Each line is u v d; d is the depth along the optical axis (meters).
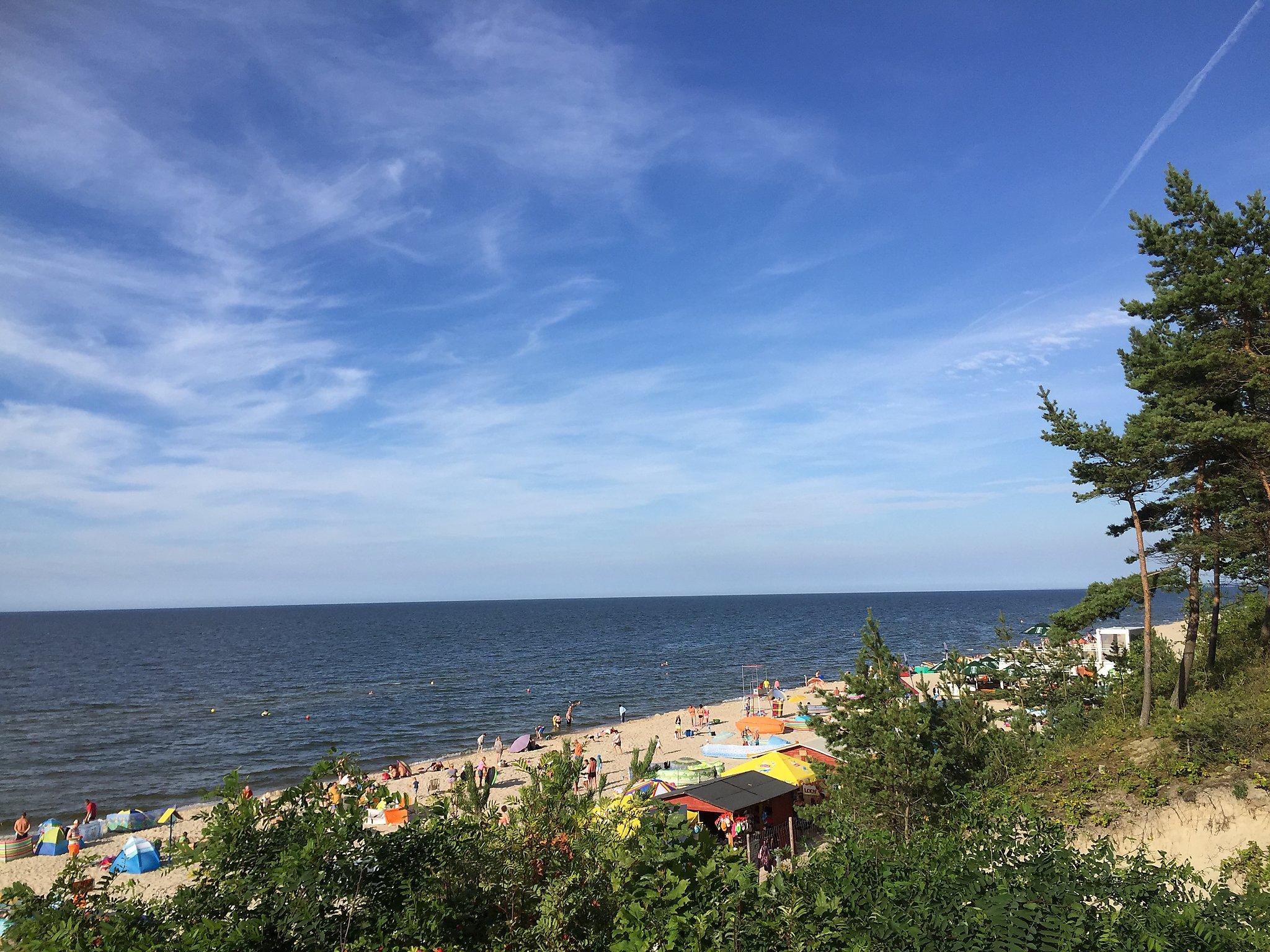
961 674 20.12
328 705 68.75
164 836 31.12
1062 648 26.47
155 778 43.91
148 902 4.91
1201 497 18.17
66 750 51.38
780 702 58.56
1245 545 18.44
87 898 4.75
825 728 17.14
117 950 4.25
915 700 17.19
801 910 5.10
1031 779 16.19
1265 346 18.77
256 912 4.72
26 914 4.55
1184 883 5.93
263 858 4.95
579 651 118.69
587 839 5.64
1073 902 5.14
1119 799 14.41
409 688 79.50
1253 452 17.81
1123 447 18.17
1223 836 12.64
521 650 122.88
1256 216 19.20
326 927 4.76
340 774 5.59
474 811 5.90
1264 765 13.65
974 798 8.23
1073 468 19.30
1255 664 20.72
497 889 5.44
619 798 6.22
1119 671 24.28
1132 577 19.25
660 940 4.95
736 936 4.91
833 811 15.11
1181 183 20.17
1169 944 4.91
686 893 5.22
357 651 125.31
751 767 26.41
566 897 5.25
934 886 5.49
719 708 62.28
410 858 5.41
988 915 4.99
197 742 53.53
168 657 121.06
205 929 4.35
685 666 97.00
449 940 5.05
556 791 5.95
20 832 30.69
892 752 14.59
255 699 73.50
